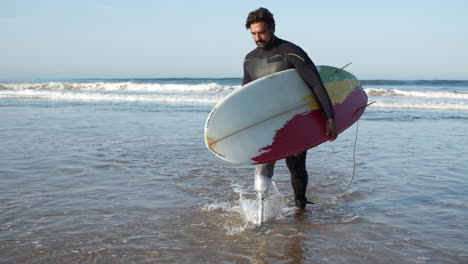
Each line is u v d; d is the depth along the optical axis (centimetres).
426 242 264
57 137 699
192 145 638
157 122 938
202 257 244
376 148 630
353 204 351
